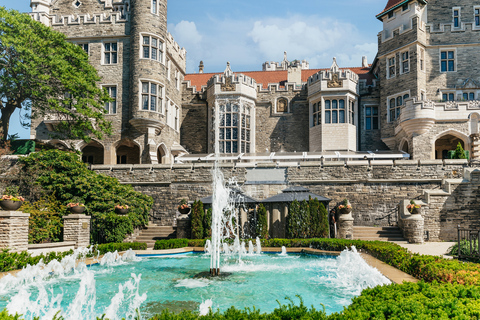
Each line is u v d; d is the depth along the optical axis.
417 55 30.00
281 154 30.03
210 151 33.34
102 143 29.72
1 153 22.31
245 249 18.78
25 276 11.32
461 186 21.25
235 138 32.34
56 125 29.64
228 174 25.06
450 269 9.09
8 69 24.48
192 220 21.48
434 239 21.08
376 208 23.36
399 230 21.52
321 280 11.54
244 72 39.78
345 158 30.30
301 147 33.81
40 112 27.44
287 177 24.58
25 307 8.41
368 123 33.22
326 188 24.06
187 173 25.16
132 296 9.47
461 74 30.39
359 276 11.37
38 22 25.31
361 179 23.66
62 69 24.30
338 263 14.77
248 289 10.30
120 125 29.70
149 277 12.05
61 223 17.84
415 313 5.49
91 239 18.94
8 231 12.64
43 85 24.44
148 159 28.91
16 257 11.95
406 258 11.66
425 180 22.95
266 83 37.69
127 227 20.17
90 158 33.16
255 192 24.64
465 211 21.03
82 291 9.91
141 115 28.78
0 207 13.18
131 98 29.33
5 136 25.83
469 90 30.16
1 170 21.16
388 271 11.24
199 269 13.65
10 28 23.72
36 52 24.83
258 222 21.23
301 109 34.25
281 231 21.50
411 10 31.16
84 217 16.64
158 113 29.50
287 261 15.64
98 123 27.00
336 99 31.91
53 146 28.84
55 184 20.09
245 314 5.80
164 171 25.36
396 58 31.58
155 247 18.28
